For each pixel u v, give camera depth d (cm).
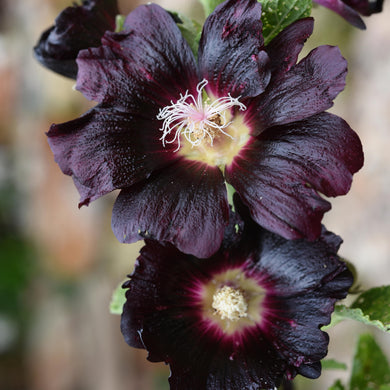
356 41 75
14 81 95
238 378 33
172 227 32
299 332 33
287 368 32
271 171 31
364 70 74
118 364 84
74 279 91
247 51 32
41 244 93
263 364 33
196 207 32
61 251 91
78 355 87
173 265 33
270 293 33
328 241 32
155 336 32
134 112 33
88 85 32
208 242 31
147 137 33
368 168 71
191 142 34
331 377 70
